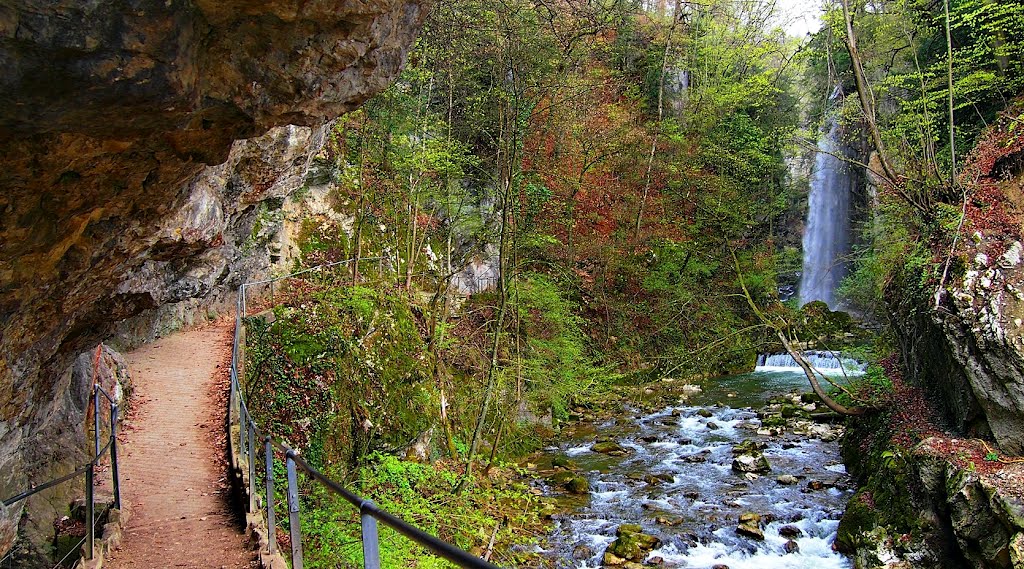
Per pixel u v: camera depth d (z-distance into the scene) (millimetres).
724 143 25359
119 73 2773
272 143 11250
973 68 15711
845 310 26000
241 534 6922
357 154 18812
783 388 19859
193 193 6297
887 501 10195
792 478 12859
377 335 12789
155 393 11492
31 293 4309
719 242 25219
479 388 14781
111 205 4148
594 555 10078
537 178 20938
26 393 5477
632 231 24844
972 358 10203
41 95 2717
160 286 7660
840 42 17719
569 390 15164
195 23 2980
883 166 13734
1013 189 12141
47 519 7062
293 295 14625
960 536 8672
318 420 10961
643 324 22781
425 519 8914
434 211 19453
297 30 3340
